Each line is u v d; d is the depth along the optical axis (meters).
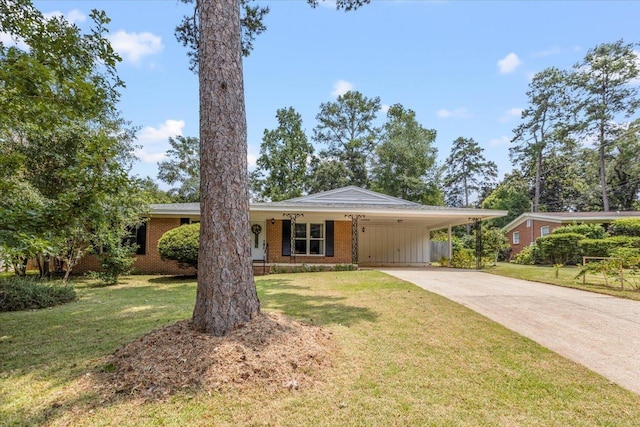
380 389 3.16
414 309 6.20
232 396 2.94
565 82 30.42
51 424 2.60
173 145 34.94
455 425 2.60
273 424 2.59
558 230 17.83
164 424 2.57
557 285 9.17
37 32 4.80
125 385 3.11
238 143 4.20
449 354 4.06
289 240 15.53
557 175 34.41
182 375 3.16
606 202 28.81
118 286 10.11
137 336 4.70
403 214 13.55
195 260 11.17
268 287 8.95
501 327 5.14
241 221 4.13
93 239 10.45
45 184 9.86
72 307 6.90
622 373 3.62
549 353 4.14
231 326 3.87
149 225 13.81
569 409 2.87
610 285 9.08
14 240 3.73
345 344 4.30
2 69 4.14
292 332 4.10
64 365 3.71
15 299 6.70
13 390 3.15
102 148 4.56
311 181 31.67
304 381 3.25
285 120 31.67
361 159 33.06
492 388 3.22
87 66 5.12
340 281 9.88
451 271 13.02
